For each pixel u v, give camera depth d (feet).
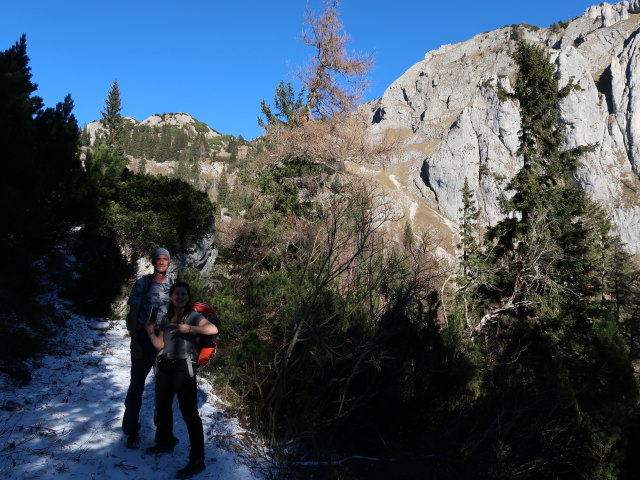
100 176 26.63
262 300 23.85
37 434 12.52
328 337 18.44
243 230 59.52
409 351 19.71
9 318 20.67
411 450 18.04
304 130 64.95
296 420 16.88
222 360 21.49
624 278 87.20
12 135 20.20
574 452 18.01
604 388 18.79
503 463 15.87
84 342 23.06
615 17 629.92
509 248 62.90
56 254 27.71
